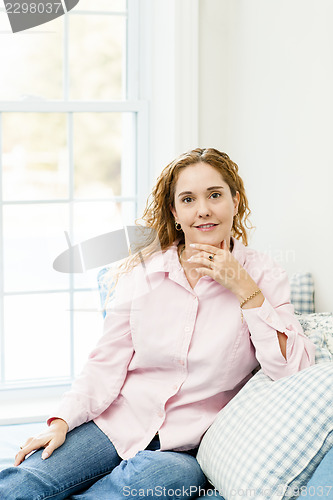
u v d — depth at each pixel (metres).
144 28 2.87
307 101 2.26
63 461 1.83
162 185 2.07
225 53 2.77
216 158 2.00
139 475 1.75
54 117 2.84
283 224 2.45
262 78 2.53
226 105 2.80
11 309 2.84
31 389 2.79
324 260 2.21
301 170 2.32
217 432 1.84
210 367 1.95
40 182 2.85
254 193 2.65
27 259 2.84
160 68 2.81
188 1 2.66
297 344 1.90
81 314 2.88
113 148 2.90
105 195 2.91
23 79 2.82
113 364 2.05
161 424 1.95
